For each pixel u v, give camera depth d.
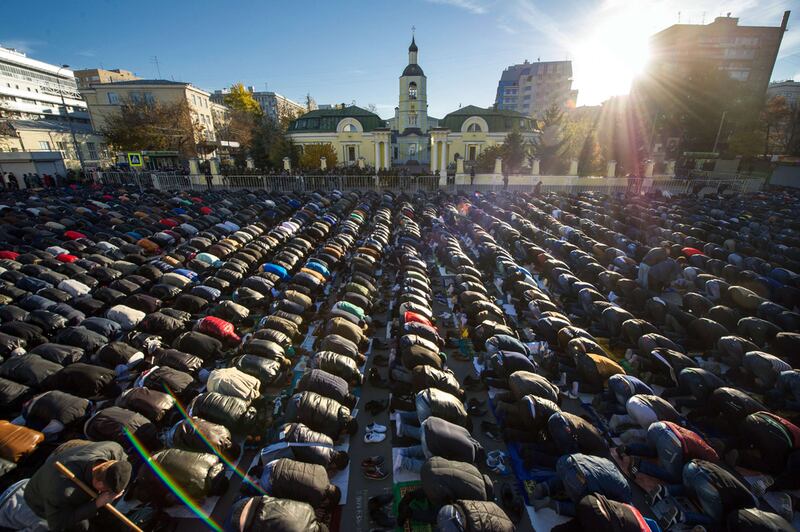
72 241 13.29
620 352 8.62
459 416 5.71
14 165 29.91
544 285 12.17
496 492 5.34
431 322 8.77
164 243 14.91
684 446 5.10
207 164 32.16
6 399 5.97
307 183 30.81
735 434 6.00
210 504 5.06
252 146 40.28
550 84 105.00
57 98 62.62
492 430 6.39
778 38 68.31
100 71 73.56
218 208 19.33
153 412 5.75
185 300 9.26
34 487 4.14
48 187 28.42
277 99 99.56
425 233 16.89
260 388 6.77
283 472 4.51
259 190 25.88
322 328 8.96
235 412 5.72
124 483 4.25
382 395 7.29
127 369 7.14
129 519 4.55
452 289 11.05
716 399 6.15
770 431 5.34
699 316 9.39
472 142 49.78
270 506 3.96
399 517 4.82
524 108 108.31
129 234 14.85
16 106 50.72
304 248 13.85
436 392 5.86
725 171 35.97
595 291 9.84
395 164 54.28
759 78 70.50
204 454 4.99
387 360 8.09
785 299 10.05
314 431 5.62
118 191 25.22
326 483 4.70
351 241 15.22
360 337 8.15
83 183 30.97
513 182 32.22
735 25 68.69
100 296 9.48
